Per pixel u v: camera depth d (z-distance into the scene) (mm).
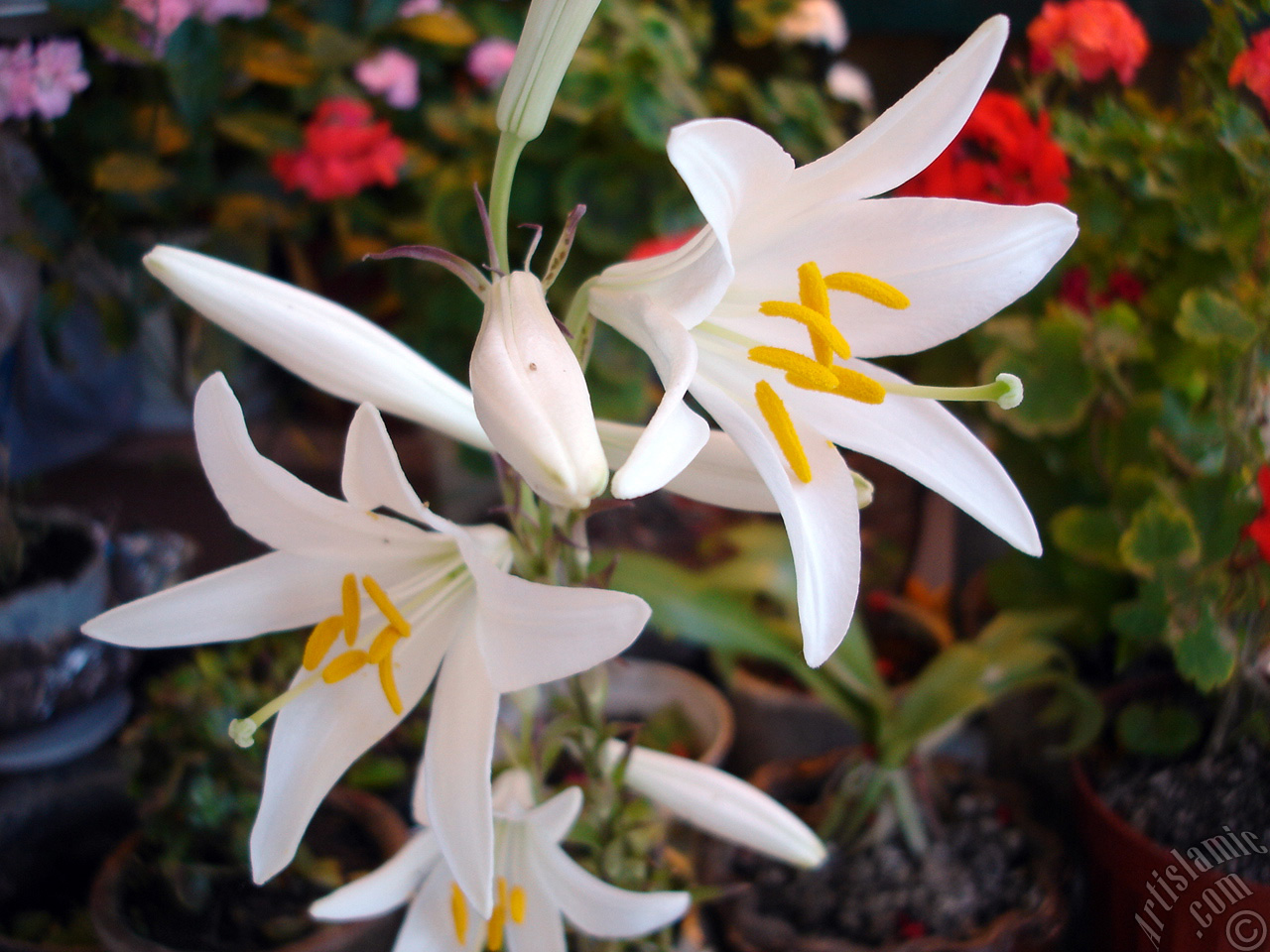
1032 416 263
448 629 156
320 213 348
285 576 152
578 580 165
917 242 144
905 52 456
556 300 313
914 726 244
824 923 245
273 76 332
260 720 147
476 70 325
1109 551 262
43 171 324
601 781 189
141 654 312
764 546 263
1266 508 219
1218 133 238
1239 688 246
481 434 167
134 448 462
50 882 277
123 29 308
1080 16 261
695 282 135
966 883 249
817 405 151
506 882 184
